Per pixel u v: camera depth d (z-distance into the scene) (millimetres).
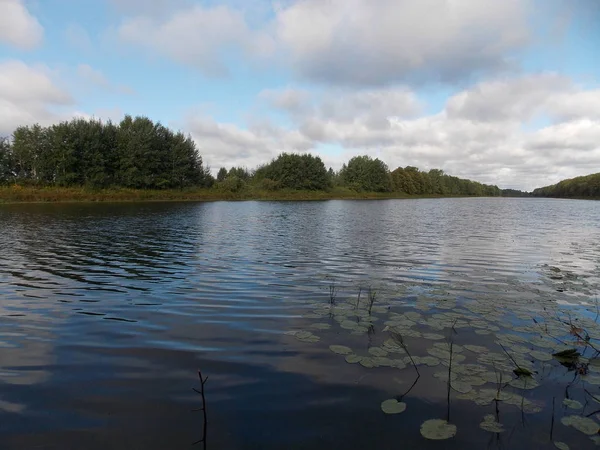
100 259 12633
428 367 5117
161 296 8422
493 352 5598
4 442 3570
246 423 3910
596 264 12531
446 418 3990
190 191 66312
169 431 3773
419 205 60594
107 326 6605
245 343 5898
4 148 52375
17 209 35438
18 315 7156
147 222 25234
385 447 3553
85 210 35406
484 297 8477
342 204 58688
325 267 11617
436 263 12422
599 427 3840
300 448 3537
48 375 4879
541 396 4438
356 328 6523
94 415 4023
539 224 27531
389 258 13188
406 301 8125
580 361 5332
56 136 53281
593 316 7285
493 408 4188
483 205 65125
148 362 5250
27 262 12109
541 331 6441
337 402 4297
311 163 88125
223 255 13508
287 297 8391
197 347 5750
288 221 27500
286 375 4902
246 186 78562
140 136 60344
